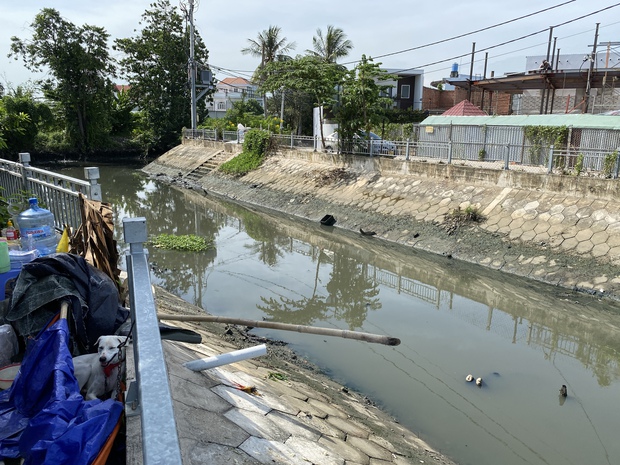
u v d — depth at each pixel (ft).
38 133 117.08
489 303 33.27
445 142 58.23
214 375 14.80
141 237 7.25
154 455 3.77
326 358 25.05
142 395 4.42
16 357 11.37
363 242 48.78
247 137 86.58
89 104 122.31
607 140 47.01
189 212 65.31
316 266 41.45
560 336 28.09
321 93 72.95
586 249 36.60
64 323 10.14
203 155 102.22
